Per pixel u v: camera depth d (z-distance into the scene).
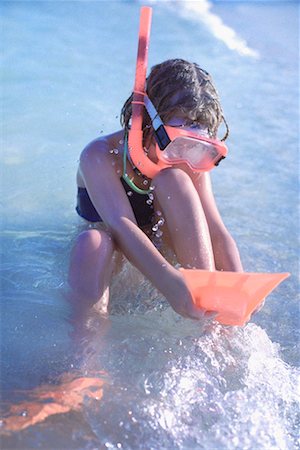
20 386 2.12
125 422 2.01
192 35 6.87
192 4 7.86
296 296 2.94
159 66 2.83
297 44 6.89
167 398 2.12
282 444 2.02
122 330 2.45
